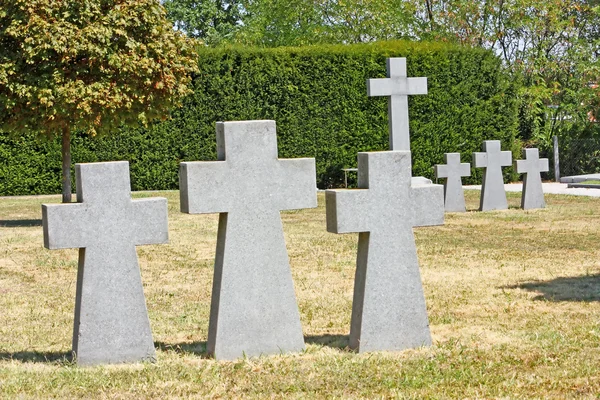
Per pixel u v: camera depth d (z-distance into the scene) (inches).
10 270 524.7
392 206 310.7
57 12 724.0
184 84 805.9
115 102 745.6
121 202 296.5
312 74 1114.1
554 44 1432.1
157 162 1082.1
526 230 680.4
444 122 1155.9
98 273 294.8
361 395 255.4
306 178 310.2
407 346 313.3
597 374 274.2
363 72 1125.7
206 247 616.4
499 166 832.3
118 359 297.0
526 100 1300.4
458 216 785.6
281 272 308.3
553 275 472.7
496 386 262.4
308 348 314.7
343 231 304.7
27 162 1040.8
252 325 305.0
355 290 315.3
